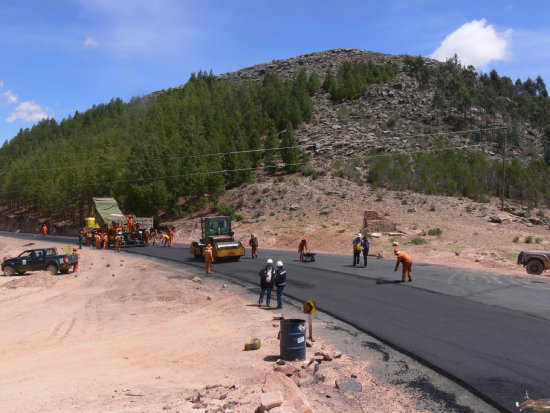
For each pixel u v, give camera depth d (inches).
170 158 2581.2
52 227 3457.2
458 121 3909.9
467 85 5142.7
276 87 5142.7
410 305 561.6
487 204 2025.1
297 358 346.3
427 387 291.7
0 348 463.8
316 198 2191.2
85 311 652.7
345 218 1815.9
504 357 347.3
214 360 366.0
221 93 5024.6
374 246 1342.3
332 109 4606.3
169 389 292.7
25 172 4111.7
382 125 3853.3
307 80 5664.4
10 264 1093.8
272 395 248.8
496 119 4042.8
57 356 412.5
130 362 376.2
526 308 530.9
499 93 5457.7
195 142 2876.5
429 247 1253.1
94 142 4229.8
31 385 314.3
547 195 2459.4
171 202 2635.3
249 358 365.4
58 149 4635.8
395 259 1135.0
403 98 4559.5
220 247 1111.6
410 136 3380.9
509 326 444.5
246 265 1055.0
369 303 585.0
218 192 2623.0
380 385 296.5
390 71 5610.2
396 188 2330.2
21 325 577.9
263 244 1675.7
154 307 653.9
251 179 2760.8
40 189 3602.4
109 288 852.0
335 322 494.6
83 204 3368.6
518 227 1605.6
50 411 253.3
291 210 2105.1
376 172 2455.7
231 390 284.5
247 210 2287.2
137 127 4345.5
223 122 3850.9
